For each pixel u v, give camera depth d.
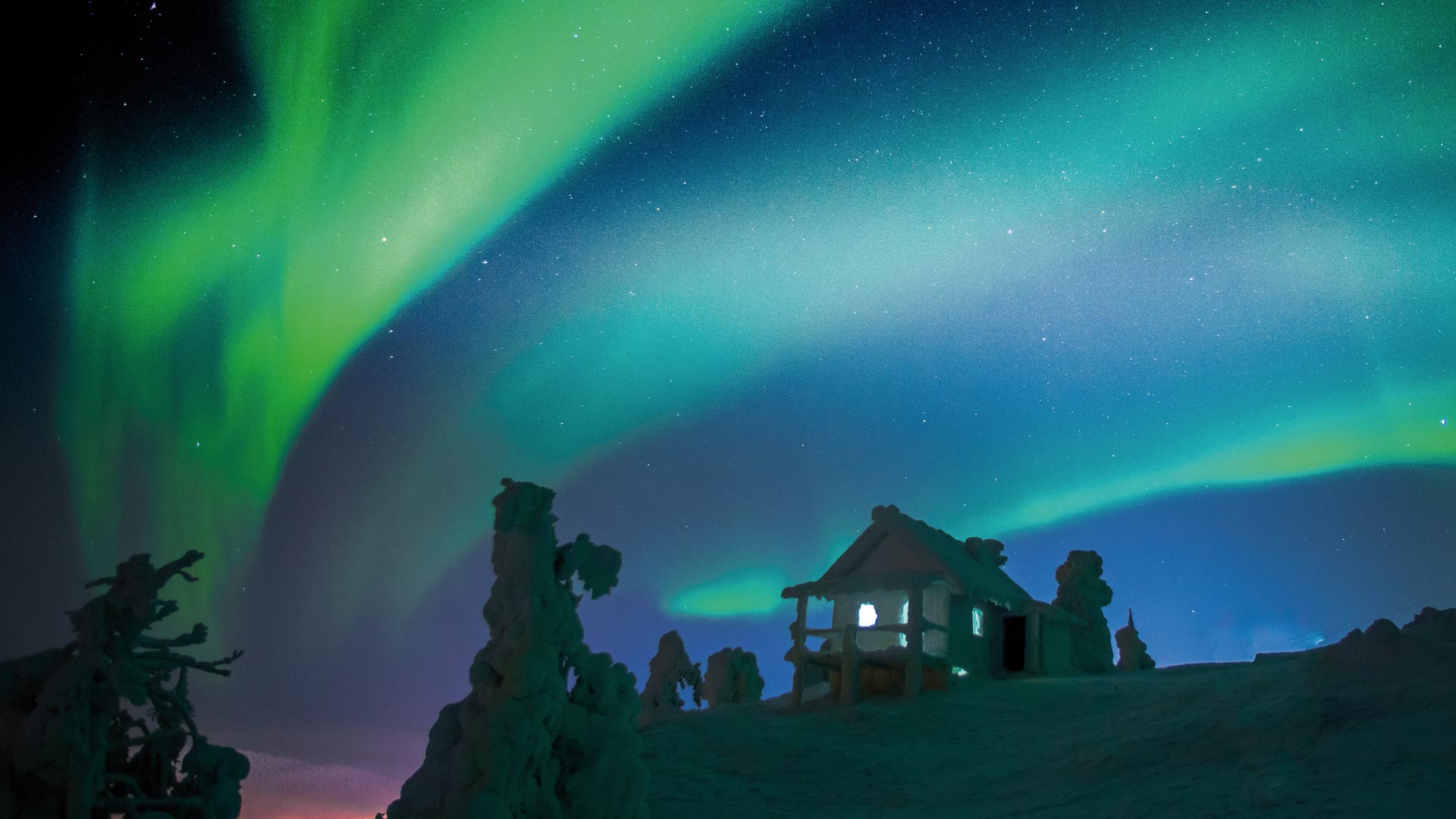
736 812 17.11
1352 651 17.30
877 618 30.05
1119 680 26.28
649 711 28.97
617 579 15.14
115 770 12.62
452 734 13.85
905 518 29.64
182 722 13.48
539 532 14.63
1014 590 31.95
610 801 13.97
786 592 28.61
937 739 21.45
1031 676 29.61
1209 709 17.39
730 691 29.62
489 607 14.31
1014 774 17.30
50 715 11.73
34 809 11.77
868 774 19.23
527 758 13.29
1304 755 13.93
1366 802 11.73
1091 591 33.22
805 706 26.34
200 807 12.70
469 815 12.66
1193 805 13.09
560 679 13.99
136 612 12.39
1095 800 14.52
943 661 27.00
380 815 14.27
